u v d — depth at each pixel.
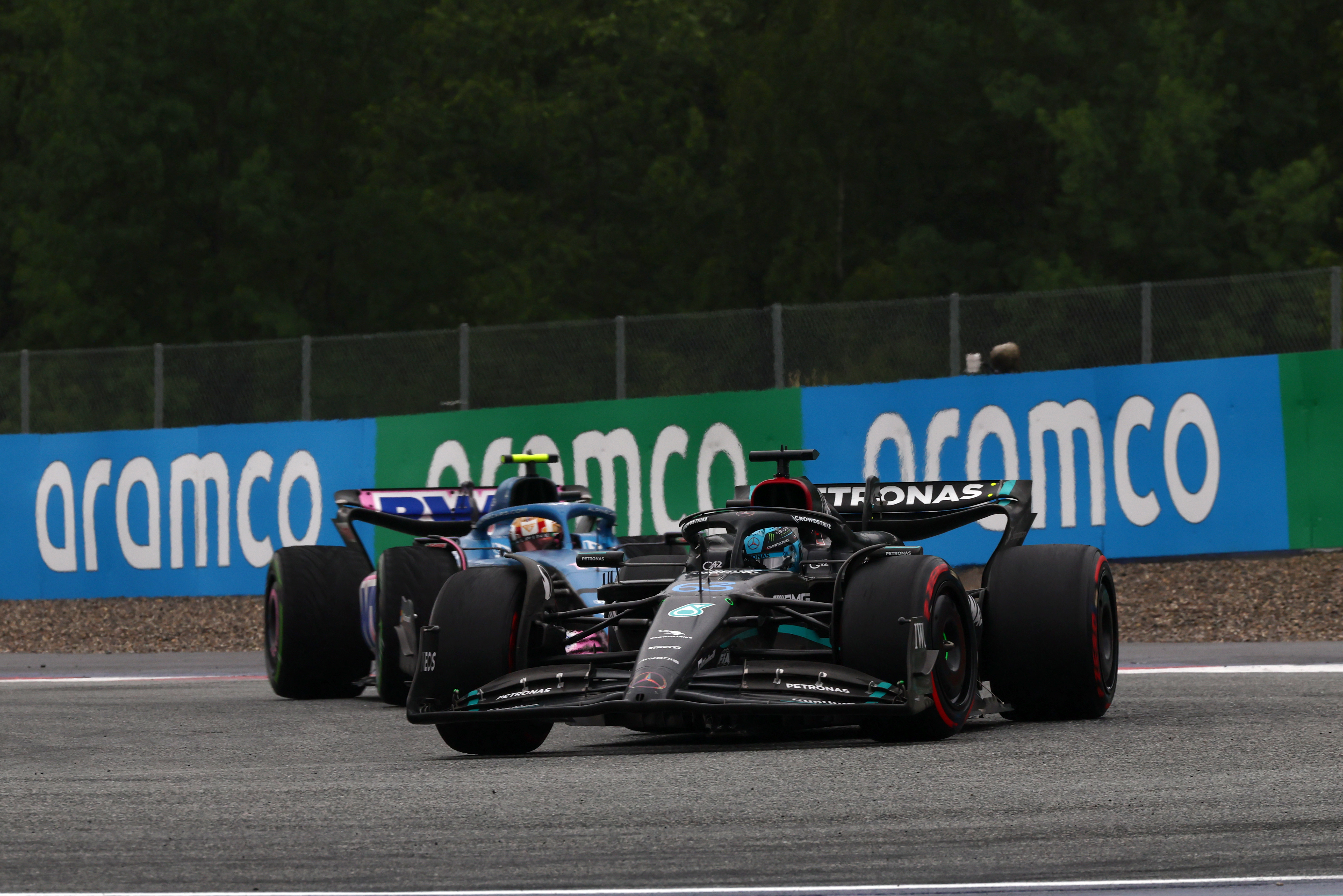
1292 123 146.75
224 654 57.72
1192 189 128.00
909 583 23.98
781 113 144.25
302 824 17.61
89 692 41.94
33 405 74.06
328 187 169.12
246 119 155.38
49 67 156.25
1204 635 49.66
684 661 23.47
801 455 29.19
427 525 40.69
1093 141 126.81
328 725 31.61
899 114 152.62
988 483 30.52
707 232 160.38
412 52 185.00
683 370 64.12
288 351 70.94
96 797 20.36
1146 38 135.62
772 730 27.66
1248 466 52.81
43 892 14.19
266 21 155.88
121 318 150.75
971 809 17.61
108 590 70.50
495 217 165.00
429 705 25.77
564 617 26.45
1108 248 127.50
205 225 156.00
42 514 71.75
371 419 66.06
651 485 61.41
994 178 151.62
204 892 14.05
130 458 70.25
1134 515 54.44
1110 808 17.50
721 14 181.75
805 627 26.30
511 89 175.12
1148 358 58.38
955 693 25.00
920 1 153.38
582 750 26.33
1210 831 16.06
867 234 146.25
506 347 67.00
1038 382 55.84
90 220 149.50
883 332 61.78
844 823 16.88
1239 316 57.47
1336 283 54.22
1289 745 22.72
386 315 157.00
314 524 66.50
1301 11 148.12
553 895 13.60
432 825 17.30
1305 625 49.12
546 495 36.75
